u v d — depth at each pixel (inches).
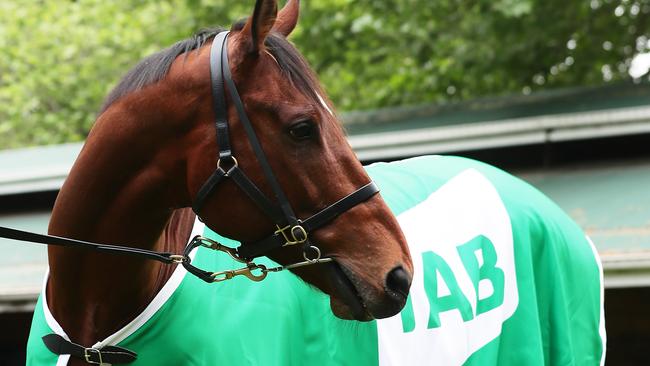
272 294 107.7
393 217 95.2
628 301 217.6
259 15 89.9
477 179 139.6
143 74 96.7
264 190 91.4
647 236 185.0
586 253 145.4
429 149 250.5
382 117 303.6
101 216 97.4
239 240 94.8
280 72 92.8
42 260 208.1
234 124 91.9
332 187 91.9
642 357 216.2
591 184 228.1
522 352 129.7
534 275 136.2
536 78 377.7
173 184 96.1
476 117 279.9
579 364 139.1
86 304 99.0
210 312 102.0
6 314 219.0
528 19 342.6
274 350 103.7
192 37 99.8
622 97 275.6
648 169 234.8
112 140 95.7
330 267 93.3
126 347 98.3
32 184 249.4
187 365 98.7
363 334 113.6
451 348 121.2
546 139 242.1
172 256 95.3
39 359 101.0
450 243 128.5
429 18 352.5
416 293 120.3
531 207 139.8
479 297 129.0
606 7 354.0
